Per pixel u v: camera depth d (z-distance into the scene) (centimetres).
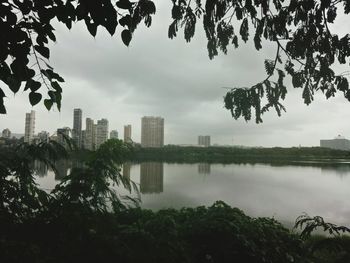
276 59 244
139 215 346
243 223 366
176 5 216
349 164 7838
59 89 164
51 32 151
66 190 258
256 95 251
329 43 219
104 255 222
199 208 433
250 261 299
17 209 238
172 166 6253
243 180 3131
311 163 8250
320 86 252
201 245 306
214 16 215
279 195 1925
